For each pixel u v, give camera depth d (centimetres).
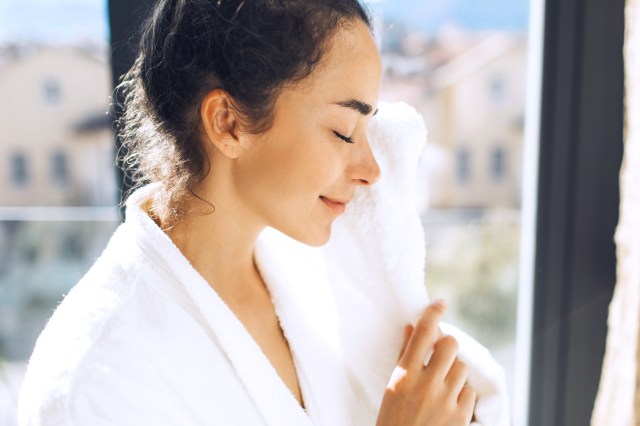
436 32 143
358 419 72
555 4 98
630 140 89
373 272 72
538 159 104
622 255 92
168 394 54
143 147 63
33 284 160
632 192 89
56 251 160
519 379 115
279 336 70
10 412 144
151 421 52
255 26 53
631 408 88
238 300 66
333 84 54
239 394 58
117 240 59
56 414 48
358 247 72
